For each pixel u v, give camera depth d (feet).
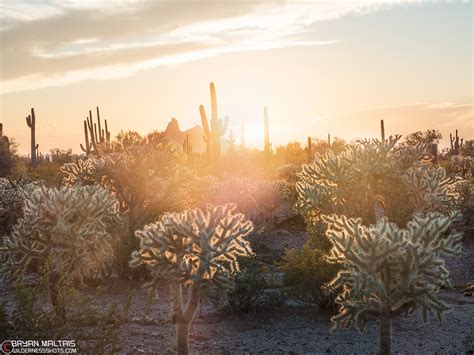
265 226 74.28
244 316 37.78
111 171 53.57
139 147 54.08
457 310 41.11
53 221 34.37
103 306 37.42
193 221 25.50
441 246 27.71
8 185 67.21
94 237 35.86
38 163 155.74
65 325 24.31
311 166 52.24
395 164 48.67
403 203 49.37
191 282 25.46
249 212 75.25
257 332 34.42
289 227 80.02
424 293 26.45
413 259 26.27
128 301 28.04
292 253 42.32
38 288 25.08
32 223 34.32
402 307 27.12
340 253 27.76
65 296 25.63
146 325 33.17
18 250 33.76
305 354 30.35
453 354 30.86
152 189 54.29
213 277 25.36
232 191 73.87
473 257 58.59
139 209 52.16
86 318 25.41
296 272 40.06
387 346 27.30
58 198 34.73
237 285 38.22
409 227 28.94
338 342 32.81
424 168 49.11
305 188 51.16
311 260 40.16
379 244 26.48
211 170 115.96
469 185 72.43
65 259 34.06
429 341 33.40
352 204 49.32
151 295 26.23
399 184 48.88
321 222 50.37
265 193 76.79
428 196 48.65
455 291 48.49
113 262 45.91
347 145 52.54
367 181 49.11
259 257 61.26
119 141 55.57
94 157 58.18
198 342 31.78
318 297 39.50
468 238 65.00
